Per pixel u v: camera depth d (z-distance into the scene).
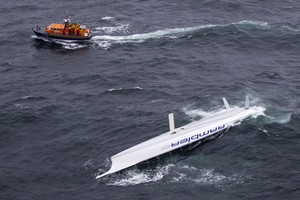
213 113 190.88
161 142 169.62
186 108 195.88
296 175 159.25
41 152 177.12
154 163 167.25
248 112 186.38
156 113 193.88
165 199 152.50
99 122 190.75
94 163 169.88
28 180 164.25
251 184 156.62
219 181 158.50
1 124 192.12
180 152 171.62
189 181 159.12
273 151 169.88
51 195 157.50
